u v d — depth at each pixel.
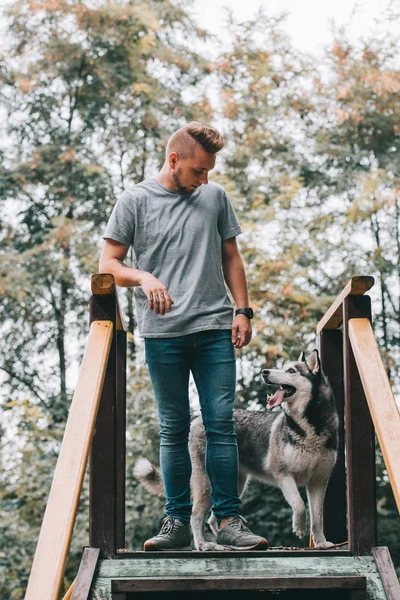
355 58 15.20
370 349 3.30
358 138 15.37
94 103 16.17
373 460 3.38
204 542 4.88
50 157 15.70
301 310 13.25
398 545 12.45
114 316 3.40
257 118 15.26
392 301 14.45
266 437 5.30
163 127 15.82
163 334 3.60
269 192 14.88
